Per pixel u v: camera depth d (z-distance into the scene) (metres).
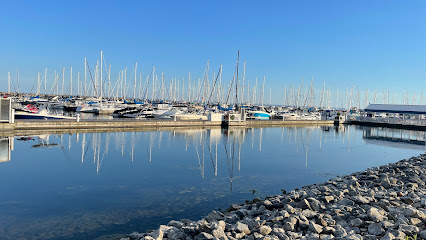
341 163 26.39
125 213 12.77
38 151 26.39
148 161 24.12
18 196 14.67
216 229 8.48
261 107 99.00
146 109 66.50
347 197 12.20
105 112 74.00
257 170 22.05
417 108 76.44
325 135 52.62
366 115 85.31
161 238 8.45
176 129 50.72
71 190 15.86
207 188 16.88
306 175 20.95
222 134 47.06
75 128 42.16
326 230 8.54
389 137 52.84
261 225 9.29
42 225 11.38
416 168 19.06
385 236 7.60
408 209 9.25
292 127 68.81
